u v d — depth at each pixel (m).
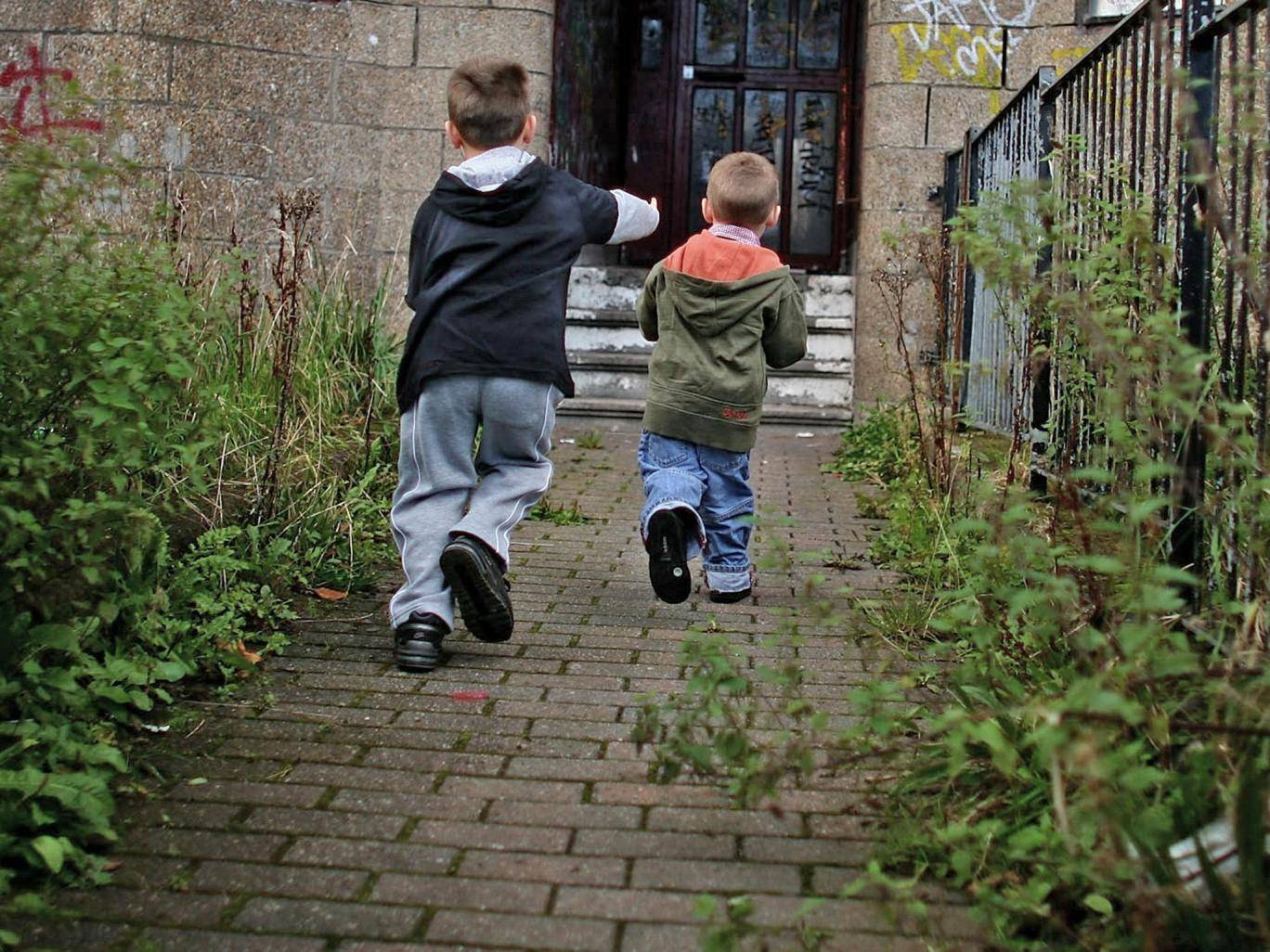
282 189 7.88
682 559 3.98
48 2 7.45
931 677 3.26
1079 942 1.99
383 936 2.09
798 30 9.70
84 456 2.64
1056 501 3.25
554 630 3.89
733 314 4.08
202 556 3.76
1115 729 2.05
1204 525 3.19
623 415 8.61
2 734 2.53
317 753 2.86
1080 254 3.84
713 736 2.45
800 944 2.07
